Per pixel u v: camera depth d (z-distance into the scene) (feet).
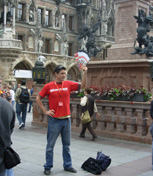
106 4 176.55
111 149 26.35
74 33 164.76
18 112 37.83
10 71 111.75
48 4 150.82
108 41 170.81
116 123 30.78
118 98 31.60
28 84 134.72
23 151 24.86
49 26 152.66
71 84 19.66
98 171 18.92
